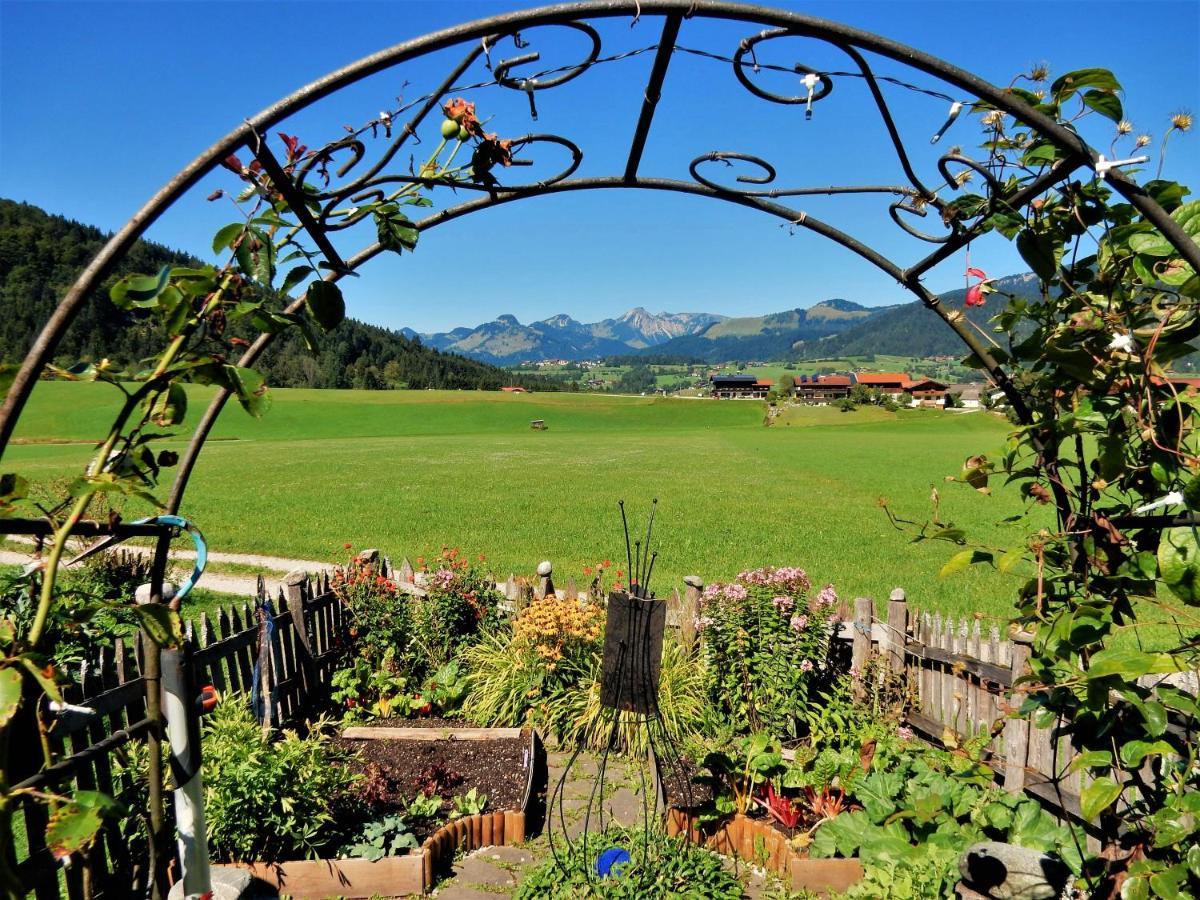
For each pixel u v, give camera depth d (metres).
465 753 4.95
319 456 42.88
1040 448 2.18
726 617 5.53
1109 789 1.85
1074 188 1.92
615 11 1.57
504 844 4.08
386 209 1.88
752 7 1.60
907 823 3.68
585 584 12.16
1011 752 4.04
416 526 18.64
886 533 18.14
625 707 3.55
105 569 9.47
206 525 17.94
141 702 3.70
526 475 33.00
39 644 1.50
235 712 4.11
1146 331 1.87
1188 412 1.83
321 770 3.87
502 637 6.29
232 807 3.56
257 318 1.71
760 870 3.85
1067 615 1.87
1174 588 1.74
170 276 1.57
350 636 6.33
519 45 1.77
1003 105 1.65
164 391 1.68
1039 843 3.31
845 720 5.21
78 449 46.47
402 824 3.95
